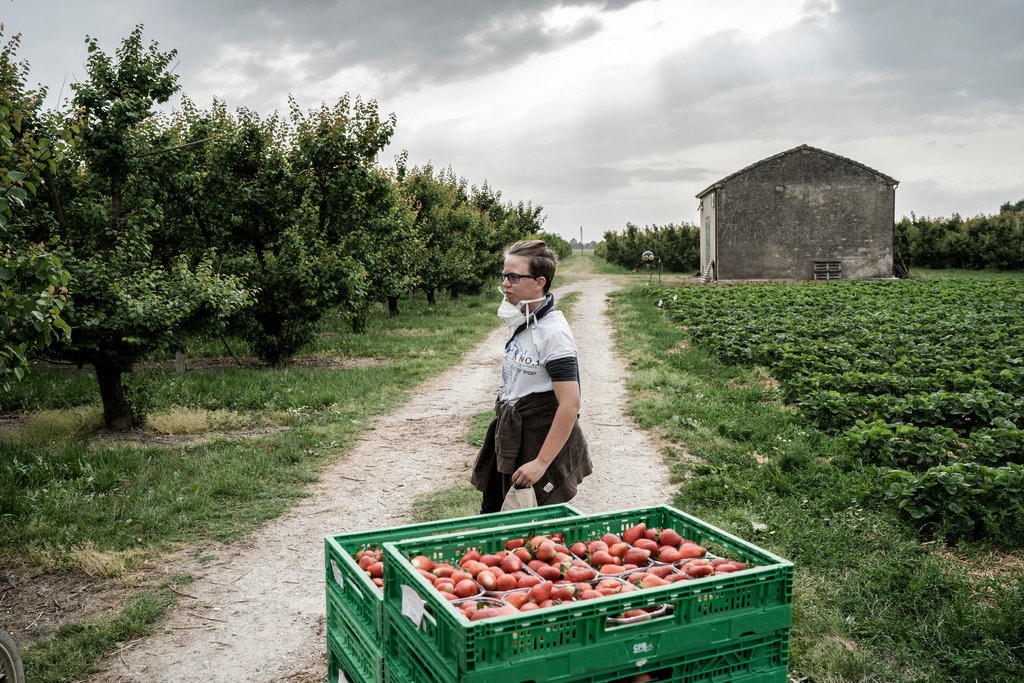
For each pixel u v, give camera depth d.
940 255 53.28
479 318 26.28
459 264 32.00
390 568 2.59
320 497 7.50
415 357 17.55
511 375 3.82
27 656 4.33
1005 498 5.95
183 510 6.89
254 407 11.70
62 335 9.06
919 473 6.91
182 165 13.20
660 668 2.34
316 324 17.19
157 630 4.74
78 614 4.96
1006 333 16.66
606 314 26.92
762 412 10.29
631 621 2.29
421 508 7.10
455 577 2.62
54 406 11.98
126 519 6.58
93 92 10.41
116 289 9.65
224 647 4.52
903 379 11.16
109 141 10.58
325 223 17.00
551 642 2.18
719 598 2.42
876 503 6.51
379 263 20.88
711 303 24.92
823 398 9.88
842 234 41.44
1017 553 5.54
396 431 10.39
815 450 8.38
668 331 20.00
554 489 3.73
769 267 41.50
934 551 5.52
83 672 4.21
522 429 3.77
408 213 22.41
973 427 9.26
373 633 2.76
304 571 5.70
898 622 4.38
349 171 16.58
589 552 3.04
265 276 15.20
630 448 9.05
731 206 41.34
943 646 4.11
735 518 6.20
